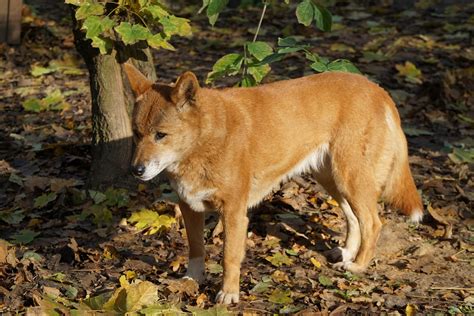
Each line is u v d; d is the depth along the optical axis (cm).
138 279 930
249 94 971
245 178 932
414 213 1056
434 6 2169
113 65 1162
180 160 905
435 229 1112
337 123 1014
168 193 1191
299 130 991
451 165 1309
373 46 1858
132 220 1116
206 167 908
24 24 1964
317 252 1054
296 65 1742
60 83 1697
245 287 951
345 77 1034
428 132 1437
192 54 1878
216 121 905
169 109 883
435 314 877
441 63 1755
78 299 909
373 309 886
